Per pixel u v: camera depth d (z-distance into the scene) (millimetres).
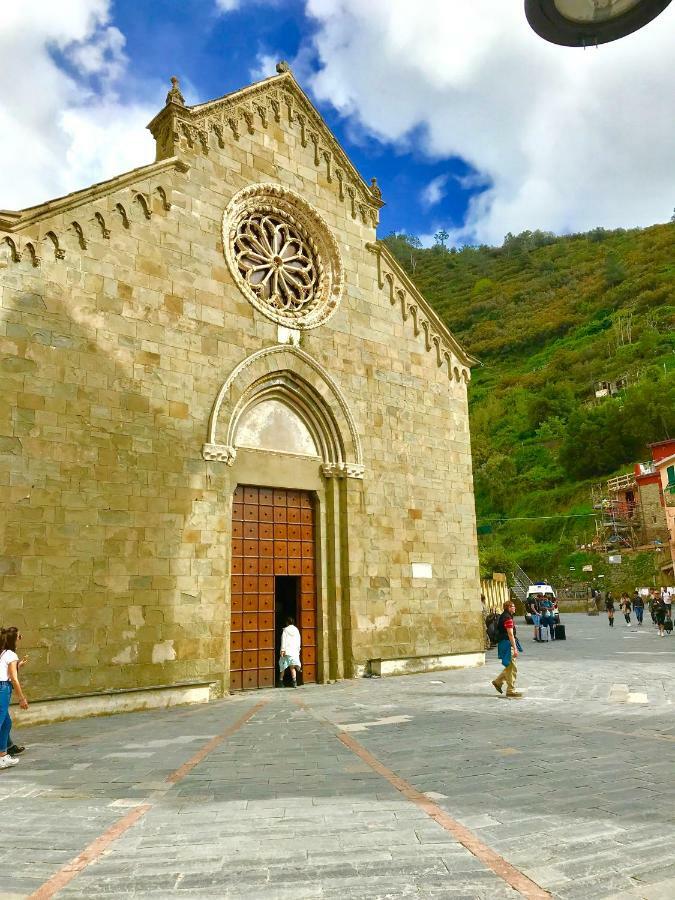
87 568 15719
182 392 18438
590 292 159250
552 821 6320
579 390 118625
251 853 5691
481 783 7867
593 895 4609
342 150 24875
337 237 24078
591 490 85562
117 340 17328
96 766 9742
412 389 25125
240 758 9844
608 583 67312
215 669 17469
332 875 5137
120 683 15719
